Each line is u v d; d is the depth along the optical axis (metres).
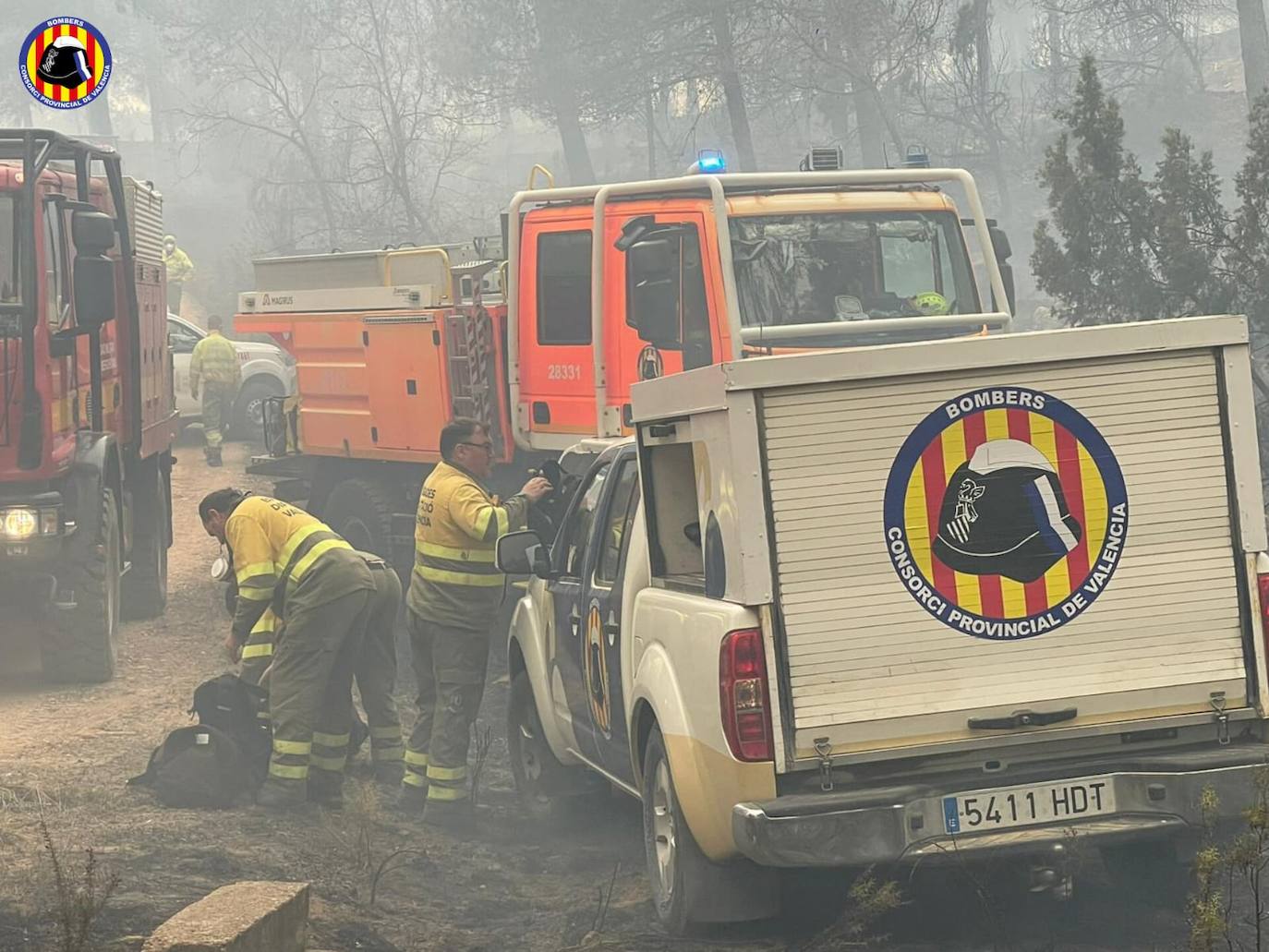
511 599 11.49
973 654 4.98
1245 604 5.11
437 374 11.94
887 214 10.34
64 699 9.99
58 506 9.95
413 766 7.98
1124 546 5.06
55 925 5.24
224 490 7.71
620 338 10.43
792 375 4.89
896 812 4.87
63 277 10.38
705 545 5.25
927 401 4.96
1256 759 5.03
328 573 7.46
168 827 6.77
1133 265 12.96
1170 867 5.51
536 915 6.23
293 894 5.07
